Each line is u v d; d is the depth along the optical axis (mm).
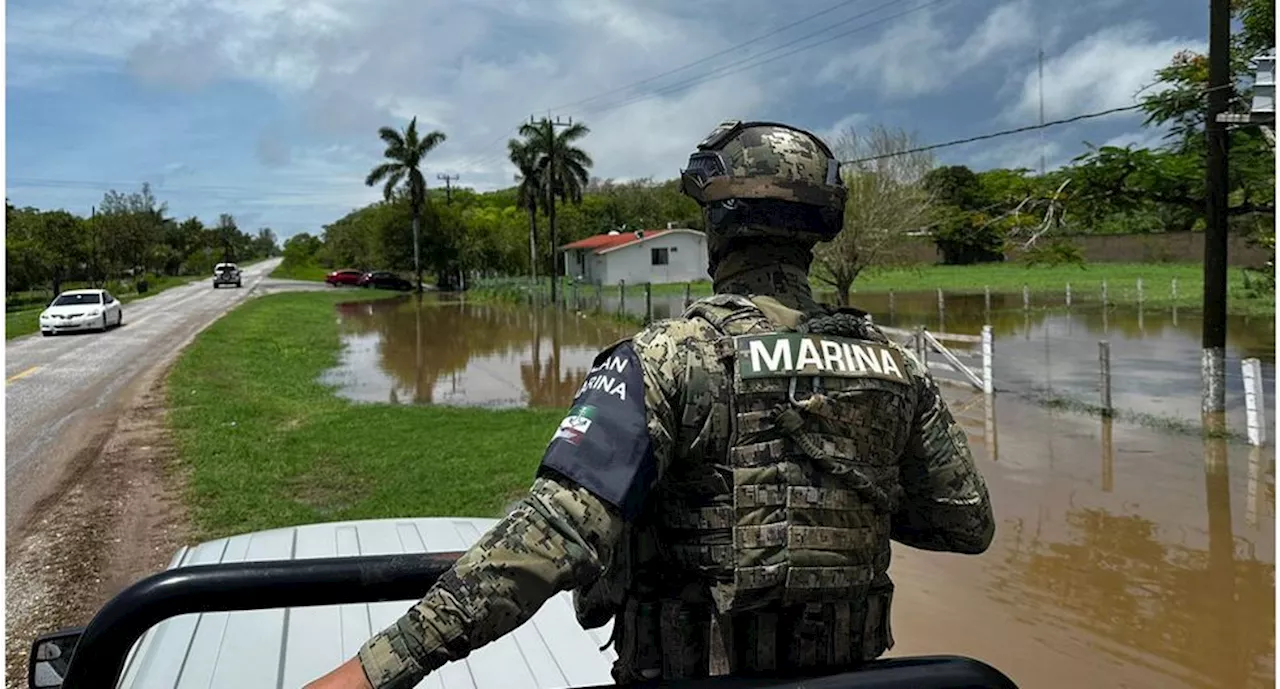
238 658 2188
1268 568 5520
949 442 1488
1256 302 24219
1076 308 26672
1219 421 9656
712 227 1441
